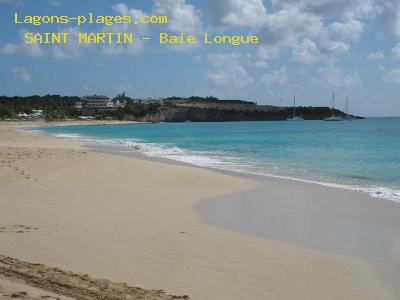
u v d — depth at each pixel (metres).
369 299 6.36
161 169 21.62
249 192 15.84
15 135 56.62
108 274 6.86
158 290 6.25
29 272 6.55
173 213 11.99
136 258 7.75
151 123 195.62
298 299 6.27
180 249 8.43
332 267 7.70
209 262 7.72
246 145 45.44
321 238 9.66
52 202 12.77
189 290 6.37
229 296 6.23
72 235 9.11
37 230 9.39
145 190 15.73
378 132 80.31
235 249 8.59
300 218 11.65
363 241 9.44
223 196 14.97
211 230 10.16
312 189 16.42
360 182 18.28
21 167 19.84
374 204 13.48
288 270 7.47
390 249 8.84
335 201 14.05
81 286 6.10
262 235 9.84
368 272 7.47
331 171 22.23
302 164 25.80
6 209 11.51
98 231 9.55
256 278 7.03
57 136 68.25
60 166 21.06
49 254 7.75
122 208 12.34
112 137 66.38
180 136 70.50
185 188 16.48
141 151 36.06
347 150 37.00
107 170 20.62
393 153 33.25
